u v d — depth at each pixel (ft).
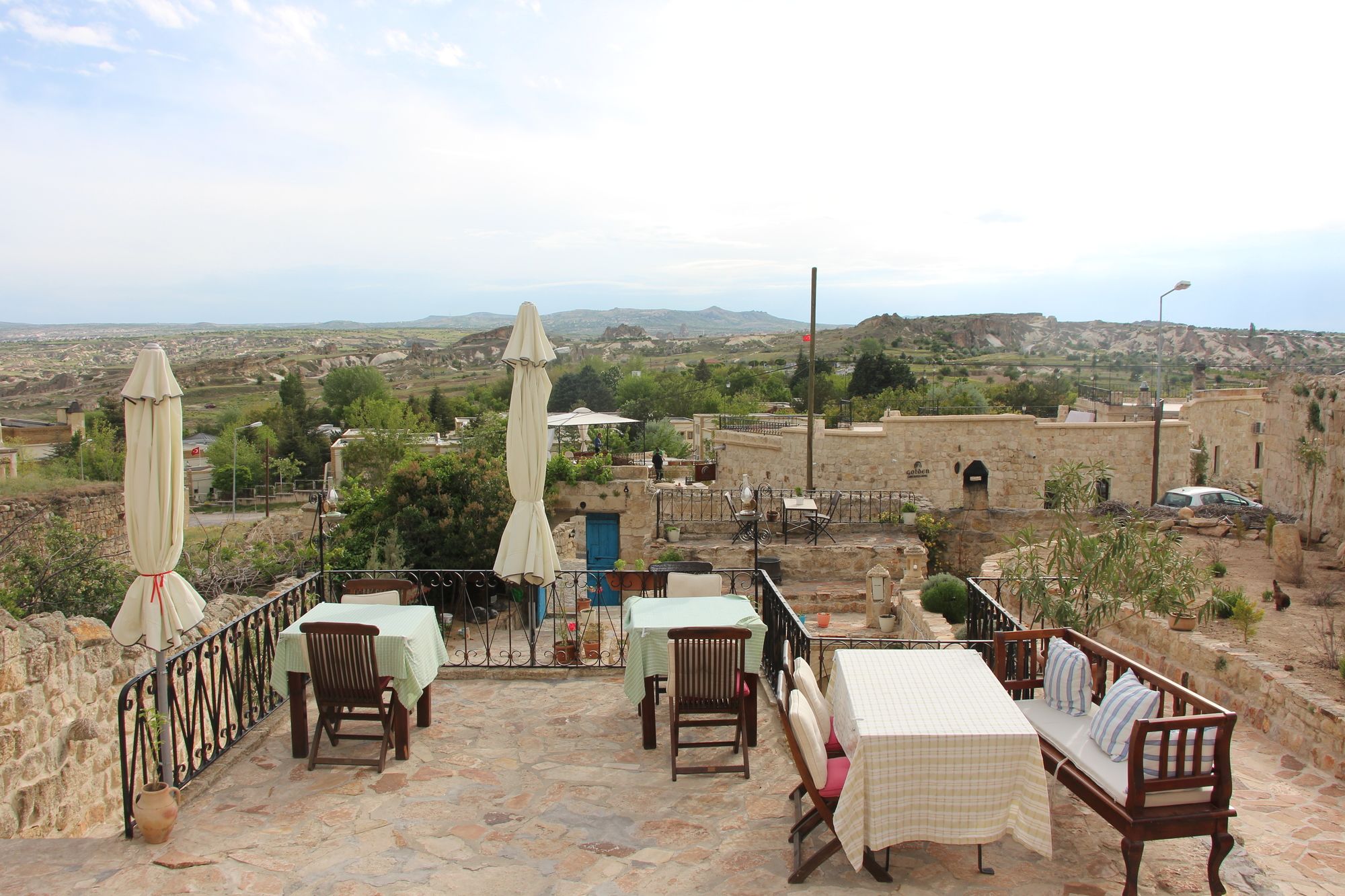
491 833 16.02
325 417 220.23
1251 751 24.52
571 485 59.98
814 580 56.29
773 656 23.73
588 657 35.29
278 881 14.38
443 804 17.19
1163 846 15.17
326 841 15.74
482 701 23.16
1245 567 44.96
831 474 85.71
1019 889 13.79
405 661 18.80
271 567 55.62
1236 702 27.50
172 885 14.23
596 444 93.30
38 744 22.62
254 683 22.29
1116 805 13.44
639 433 124.06
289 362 444.96
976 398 143.33
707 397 181.98
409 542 50.62
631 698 19.69
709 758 19.35
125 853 15.28
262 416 206.90
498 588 52.42
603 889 14.07
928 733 13.23
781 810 16.83
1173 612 32.48
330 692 18.40
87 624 25.12
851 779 13.20
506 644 44.04
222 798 17.48
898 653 16.74
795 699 14.29
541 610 49.67
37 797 22.47
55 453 134.41
